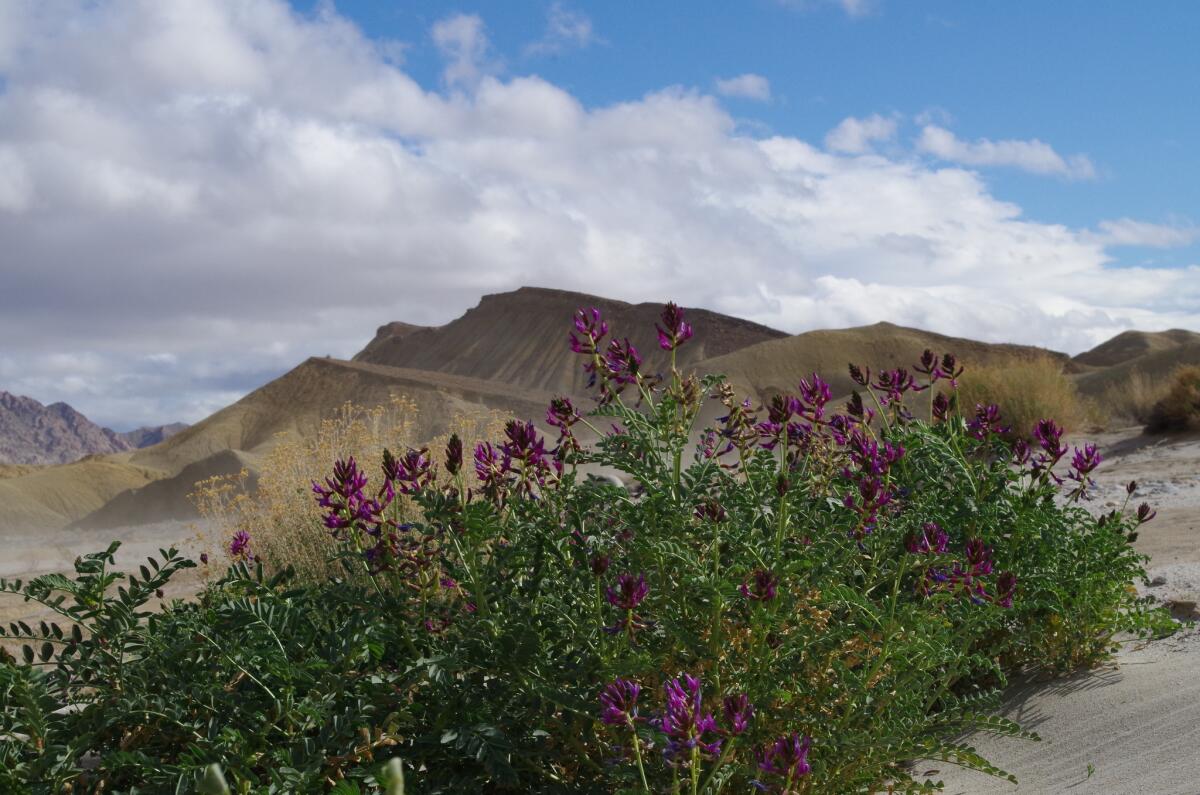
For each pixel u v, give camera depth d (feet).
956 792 11.32
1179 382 64.54
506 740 8.73
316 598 10.76
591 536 11.54
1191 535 26.81
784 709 9.94
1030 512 14.62
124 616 9.86
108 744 9.52
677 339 11.08
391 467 11.03
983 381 69.62
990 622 11.90
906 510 13.42
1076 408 73.56
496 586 10.40
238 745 8.18
